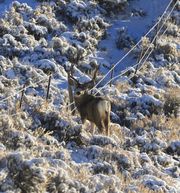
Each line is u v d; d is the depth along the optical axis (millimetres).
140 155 45469
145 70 78938
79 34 83438
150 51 85125
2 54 73500
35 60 73438
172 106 66312
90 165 40094
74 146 44844
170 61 84375
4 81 63562
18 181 28328
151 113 64250
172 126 59250
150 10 99438
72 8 89562
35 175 28172
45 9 86625
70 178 33031
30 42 76812
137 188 37250
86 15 89938
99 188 34906
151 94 69250
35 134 43469
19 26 79062
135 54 84250
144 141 49688
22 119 46594
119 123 59500
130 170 42281
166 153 51062
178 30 93938
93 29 87875
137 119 60656
